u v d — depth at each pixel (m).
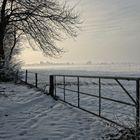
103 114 9.97
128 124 6.78
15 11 23.84
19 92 15.95
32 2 23.05
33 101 12.76
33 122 8.49
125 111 10.78
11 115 9.59
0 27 24.22
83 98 15.13
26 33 24.23
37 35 23.86
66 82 29.00
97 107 12.05
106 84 28.56
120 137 6.37
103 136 6.88
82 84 27.52
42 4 23.11
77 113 9.80
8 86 19.31
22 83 21.88
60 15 23.69
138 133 5.83
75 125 8.06
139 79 6.07
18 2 23.02
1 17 23.88
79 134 7.12
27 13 23.34
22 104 11.91
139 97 6.13
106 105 12.70
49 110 10.54
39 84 23.61
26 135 7.02
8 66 23.59
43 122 8.47
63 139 6.69
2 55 24.31
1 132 7.29
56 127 7.83
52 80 14.72
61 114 9.67
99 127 7.78
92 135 7.02
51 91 14.67
